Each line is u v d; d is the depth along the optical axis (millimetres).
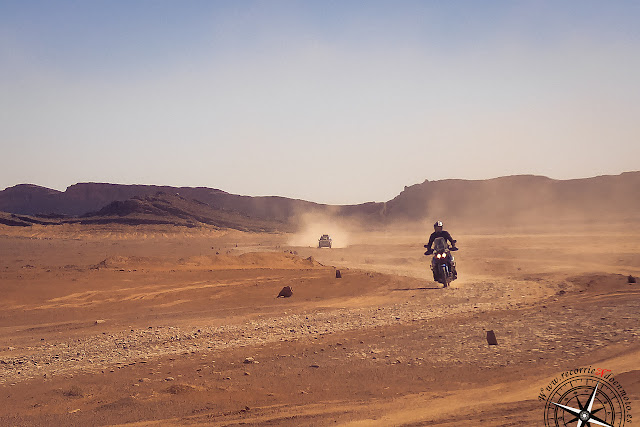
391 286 30953
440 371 11516
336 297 27172
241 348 15352
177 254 71812
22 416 9484
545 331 15219
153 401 9953
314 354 14008
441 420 8039
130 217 154250
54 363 14391
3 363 14594
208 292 29047
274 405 9508
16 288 28109
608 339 13500
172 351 15328
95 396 10711
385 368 12047
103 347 16328
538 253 62188
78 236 123312
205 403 9727
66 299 26828
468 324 17484
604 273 33812
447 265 29891
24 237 116062
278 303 25625
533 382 10086
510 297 24469
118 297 27578
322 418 8539
